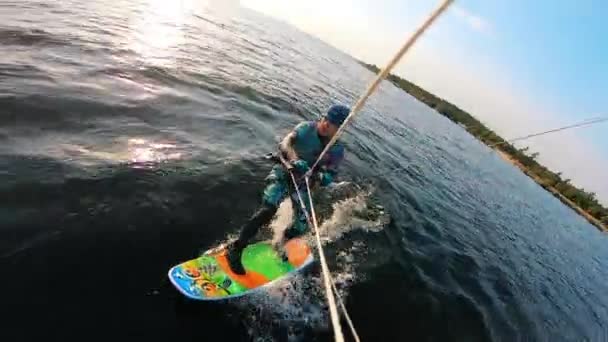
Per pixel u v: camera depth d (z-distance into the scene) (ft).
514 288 29.07
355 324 17.40
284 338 14.98
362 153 46.16
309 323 16.22
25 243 14.57
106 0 75.82
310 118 49.32
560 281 37.24
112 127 25.48
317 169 18.61
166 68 44.34
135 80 36.52
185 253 17.11
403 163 50.80
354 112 14.61
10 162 18.40
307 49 158.92
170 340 13.00
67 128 23.36
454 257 28.76
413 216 33.14
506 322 23.31
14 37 35.70
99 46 43.04
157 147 24.99
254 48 91.35
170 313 13.97
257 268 17.78
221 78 50.21
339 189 32.17
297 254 19.90
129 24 62.03
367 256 23.38
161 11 90.79
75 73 32.40
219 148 28.53
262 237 20.48
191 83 42.63
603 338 29.45
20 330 11.62
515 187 84.53
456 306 22.07
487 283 27.27
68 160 20.21
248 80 55.83
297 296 17.43
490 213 48.32
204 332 13.76
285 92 58.95
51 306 12.66
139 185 20.29
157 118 29.55
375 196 33.65
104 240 16.07
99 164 20.81
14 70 28.40
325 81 92.32
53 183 18.06
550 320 27.17
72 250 15.03
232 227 20.03
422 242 28.71
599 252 63.77
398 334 17.87
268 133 36.45
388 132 69.10
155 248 16.71
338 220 26.78
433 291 22.47
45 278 13.52
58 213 16.52
